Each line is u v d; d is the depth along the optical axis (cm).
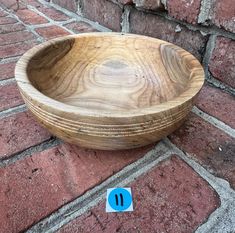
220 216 31
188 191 33
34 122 44
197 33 53
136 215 30
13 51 65
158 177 35
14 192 32
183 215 31
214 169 36
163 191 33
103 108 42
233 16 45
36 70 39
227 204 32
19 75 34
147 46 49
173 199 32
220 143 41
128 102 44
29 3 100
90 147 32
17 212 30
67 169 36
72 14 90
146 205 31
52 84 43
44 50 41
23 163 36
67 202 32
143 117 28
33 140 40
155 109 29
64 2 92
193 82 35
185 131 43
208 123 45
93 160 37
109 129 28
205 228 29
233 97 51
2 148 39
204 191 33
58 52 45
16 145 39
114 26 74
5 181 34
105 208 31
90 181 34
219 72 52
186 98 31
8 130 42
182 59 42
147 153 39
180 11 53
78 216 30
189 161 38
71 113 27
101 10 76
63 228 29
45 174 35
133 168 36
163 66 46
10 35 73
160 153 39
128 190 33
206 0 48
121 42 50
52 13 91
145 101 44
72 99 43
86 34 49
